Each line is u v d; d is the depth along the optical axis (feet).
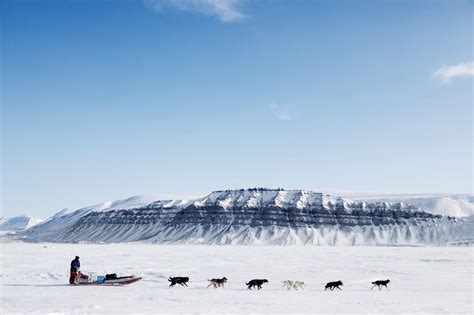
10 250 417.49
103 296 96.63
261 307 81.30
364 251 479.00
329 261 261.85
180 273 163.73
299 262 249.75
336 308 80.69
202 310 76.54
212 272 170.60
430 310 78.59
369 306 83.56
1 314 71.05
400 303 88.22
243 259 281.54
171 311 75.20
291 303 87.45
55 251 395.75
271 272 173.78
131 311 75.00
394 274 168.66
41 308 78.28
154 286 120.26
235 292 106.52
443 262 251.80
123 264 214.28
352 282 138.82
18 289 110.83
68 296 96.43
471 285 131.34
